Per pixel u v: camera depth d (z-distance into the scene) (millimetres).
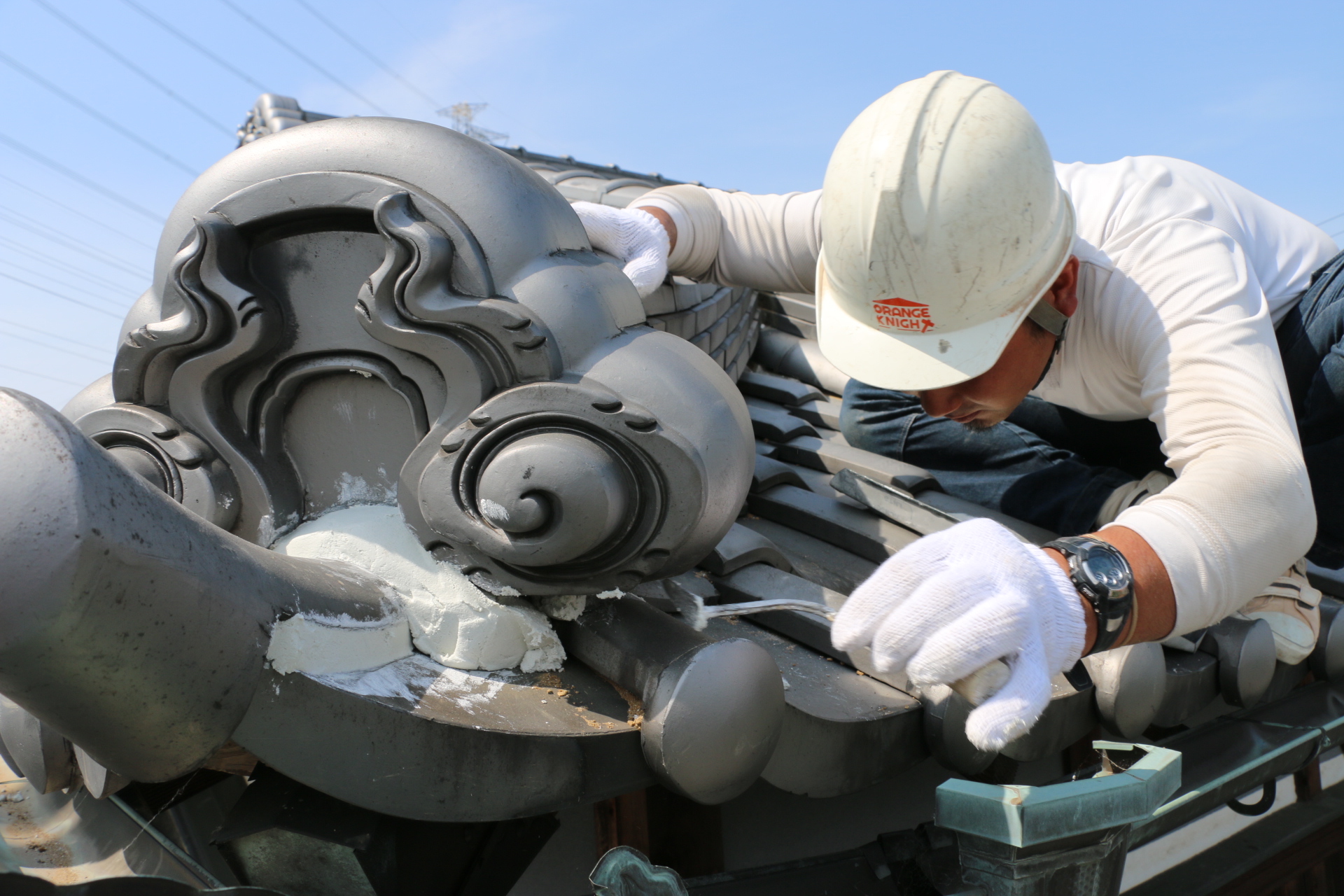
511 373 925
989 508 2131
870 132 1268
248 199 953
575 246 1028
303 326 980
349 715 777
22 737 1137
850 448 2467
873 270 1263
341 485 1034
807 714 1069
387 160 948
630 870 761
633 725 931
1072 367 1535
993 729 822
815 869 1027
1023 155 1226
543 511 886
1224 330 1253
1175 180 1569
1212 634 1668
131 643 651
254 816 846
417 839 897
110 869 1052
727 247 1876
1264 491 1073
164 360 967
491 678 966
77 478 618
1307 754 1606
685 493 914
